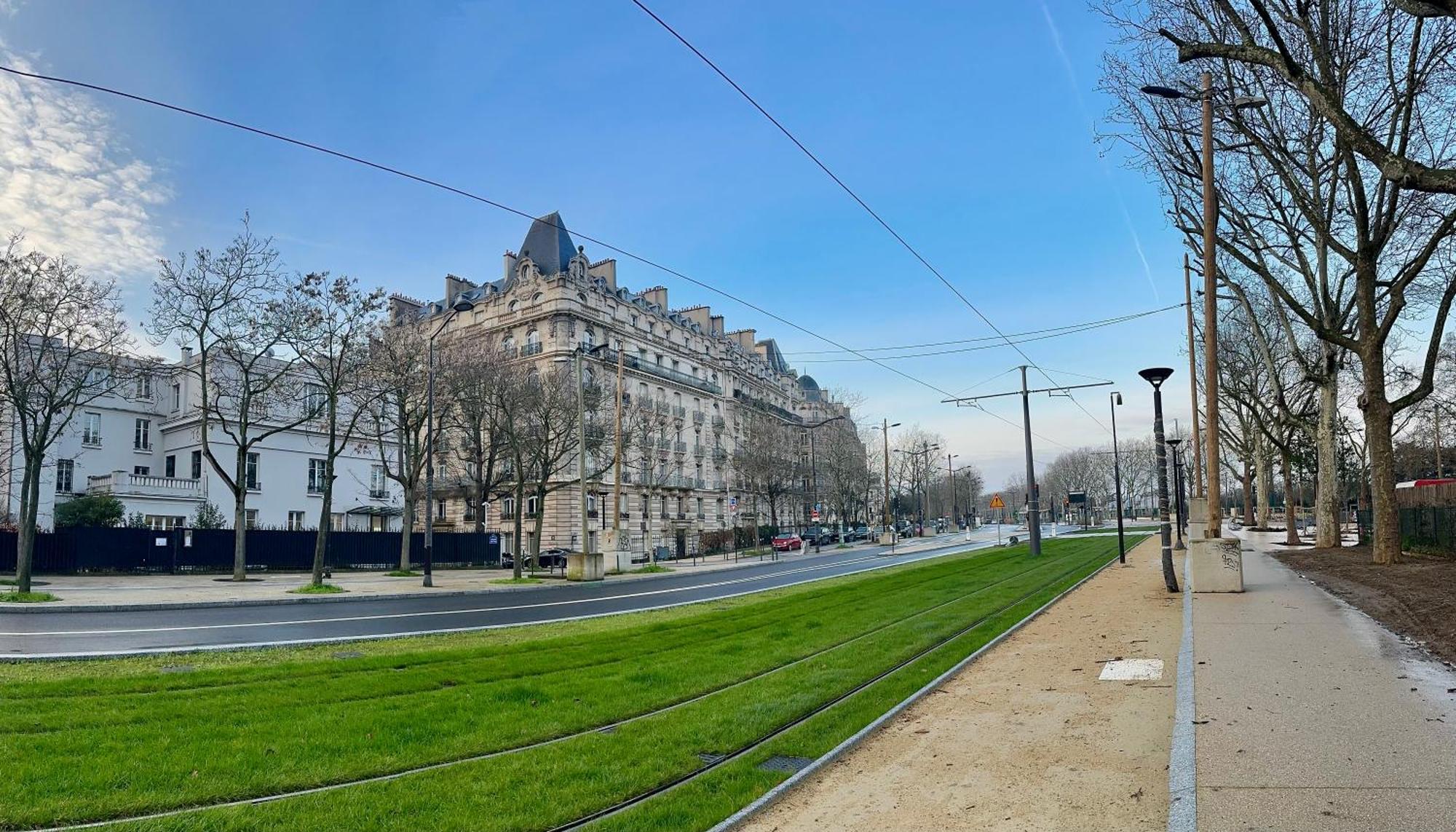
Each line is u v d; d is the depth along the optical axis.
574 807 6.34
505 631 16.77
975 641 13.31
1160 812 5.68
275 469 51.72
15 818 5.77
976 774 6.76
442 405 40.38
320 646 14.34
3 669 11.35
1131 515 125.75
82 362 30.28
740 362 87.12
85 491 45.62
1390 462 22.11
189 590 26.33
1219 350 43.53
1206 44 13.20
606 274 68.31
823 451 85.38
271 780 6.82
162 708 9.03
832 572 35.84
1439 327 21.64
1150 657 10.91
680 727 8.69
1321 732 6.67
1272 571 22.88
